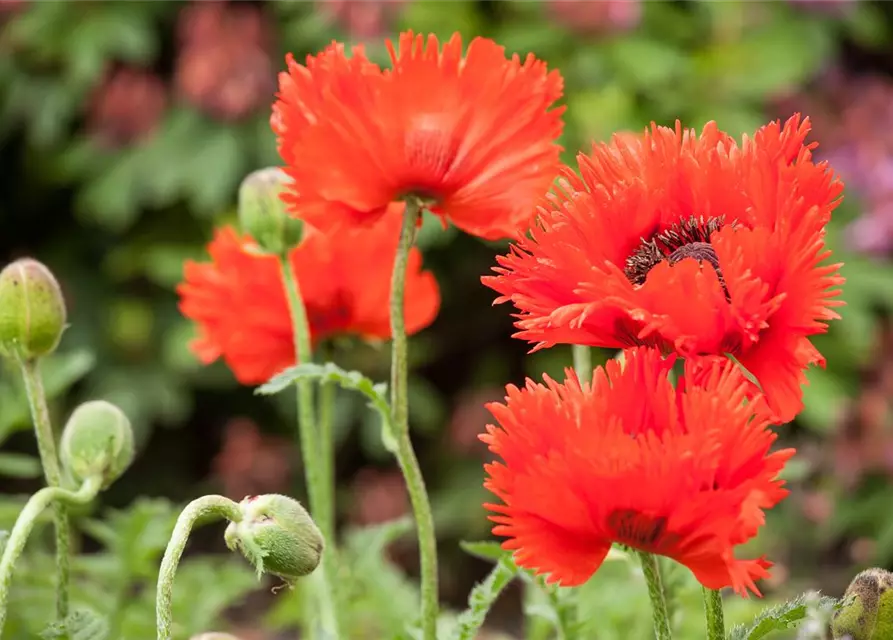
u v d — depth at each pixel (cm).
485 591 132
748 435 115
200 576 161
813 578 292
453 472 368
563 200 122
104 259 407
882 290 320
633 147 123
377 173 129
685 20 365
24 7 380
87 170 389
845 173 341
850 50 400
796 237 116
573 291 119
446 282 381
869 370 322
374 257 149
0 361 167
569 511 115
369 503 364
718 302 116
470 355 403
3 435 157
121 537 153
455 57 129
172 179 365
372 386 131
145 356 386
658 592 119
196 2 382
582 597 156
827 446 307
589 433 115
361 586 163
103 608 154
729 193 121
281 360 153
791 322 116
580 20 335
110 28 374
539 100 129
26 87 391
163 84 396
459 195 130
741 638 124
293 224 143
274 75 369
